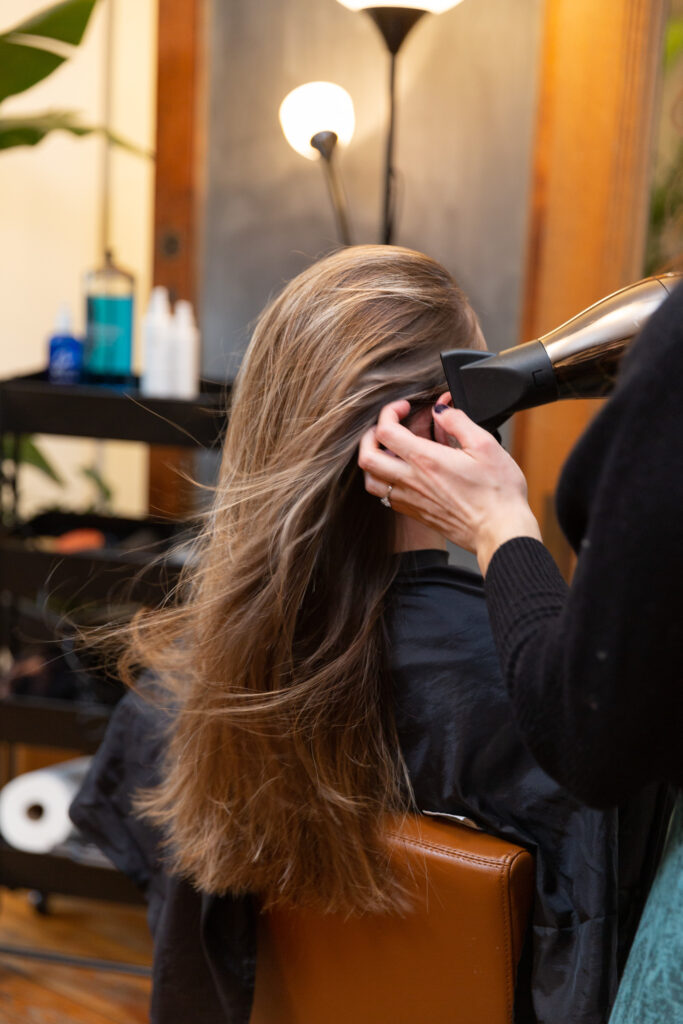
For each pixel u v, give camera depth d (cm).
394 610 85
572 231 180
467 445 73
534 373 74
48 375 188
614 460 55
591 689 57
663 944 67
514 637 65
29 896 203
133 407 166
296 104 162
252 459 86
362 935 85
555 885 80
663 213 173
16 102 241
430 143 185
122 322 182
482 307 188
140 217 245
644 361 55
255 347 86
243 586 83
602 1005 79
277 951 92
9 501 218
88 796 114
